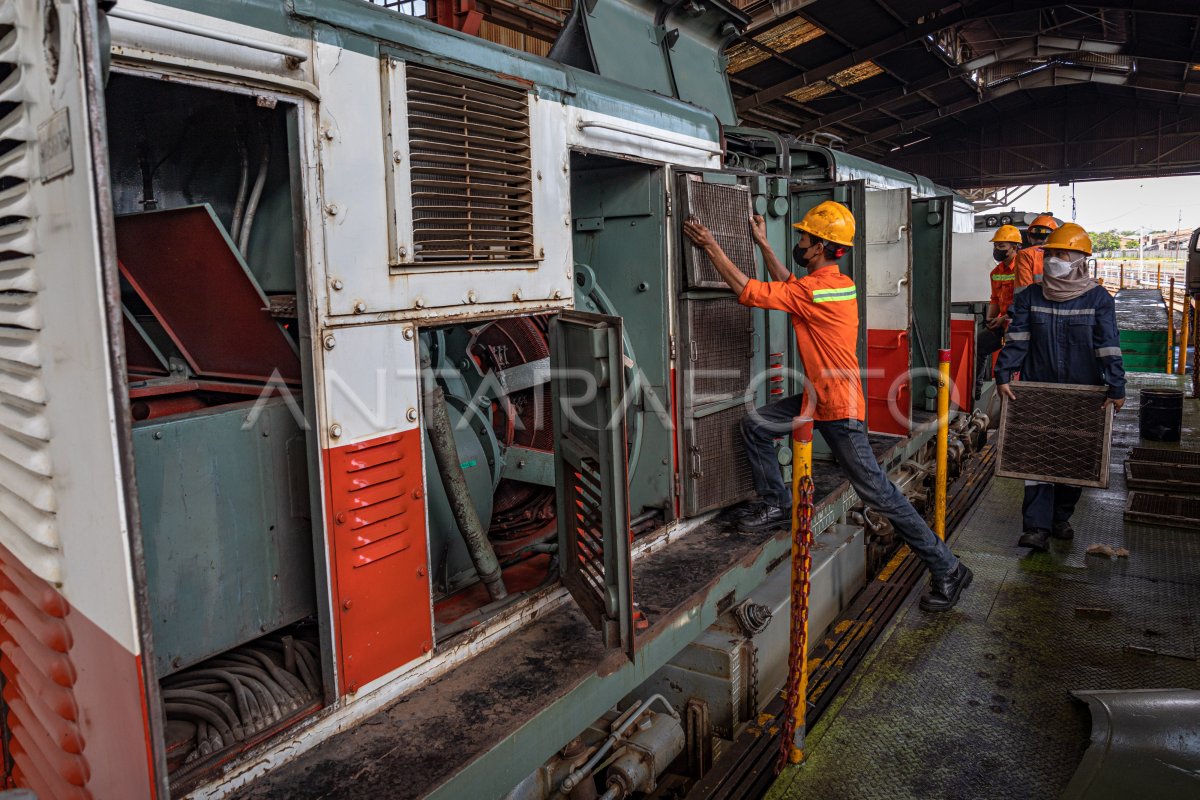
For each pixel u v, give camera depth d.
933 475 5.91
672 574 3.08
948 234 5.68
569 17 3.54
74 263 1.19
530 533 3.25
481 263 2.31
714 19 4.23
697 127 3.54
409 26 2.08
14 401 1.58
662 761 2.69
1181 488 5.66
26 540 1.60
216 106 2.12
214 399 2.32
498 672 2.33
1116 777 2.34
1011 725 3.04
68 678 1.50
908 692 3.30
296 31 1.78
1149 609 3.94
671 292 3.34
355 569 2.00
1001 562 4.62
